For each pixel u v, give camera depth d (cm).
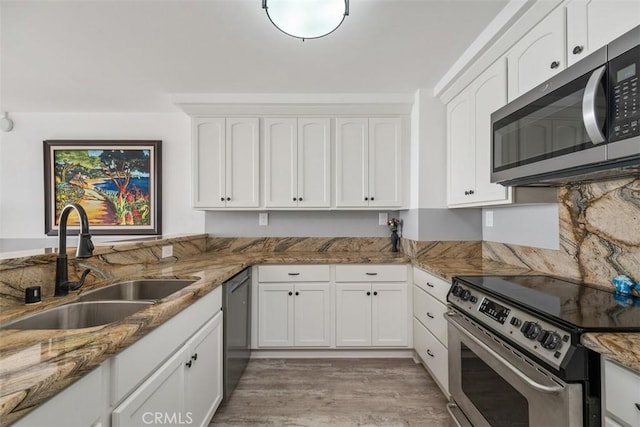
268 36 183
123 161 315
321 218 310
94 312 133
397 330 257
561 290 140
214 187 279
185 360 134
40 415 65
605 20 112
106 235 312
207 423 161
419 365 247
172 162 319
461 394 156
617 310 109
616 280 134
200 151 279
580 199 161
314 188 279
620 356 78
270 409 191
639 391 76
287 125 279
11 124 311
